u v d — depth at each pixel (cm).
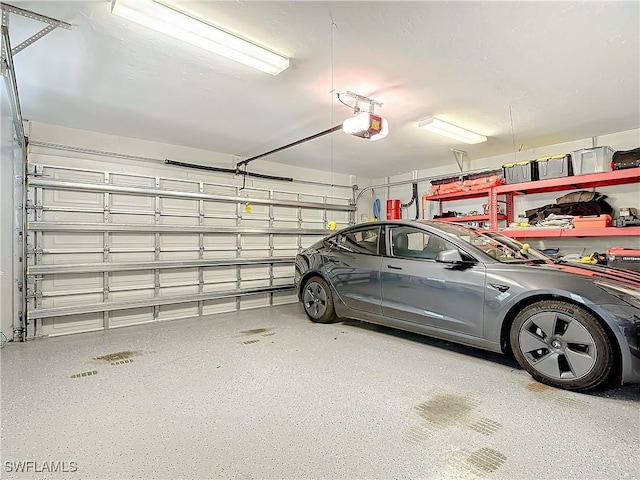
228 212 571
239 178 598
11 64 230
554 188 495
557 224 455
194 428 191
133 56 279
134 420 200
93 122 430
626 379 216
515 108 383
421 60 285
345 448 172
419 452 168
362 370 278
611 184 459
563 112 393
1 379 266
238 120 427
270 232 612
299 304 625
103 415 207
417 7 221
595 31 243
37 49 268
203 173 560
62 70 302
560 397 227
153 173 511
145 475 152
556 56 276
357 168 698
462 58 281
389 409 212
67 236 427
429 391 238
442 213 632
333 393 236
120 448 172
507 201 557
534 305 254
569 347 238
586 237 485
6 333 371
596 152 424
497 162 586
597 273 255
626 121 420
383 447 172
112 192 459
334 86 333
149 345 361
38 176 411
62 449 172
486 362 295
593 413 205
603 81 318
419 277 327
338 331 408
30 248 400
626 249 421
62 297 421
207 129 461
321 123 440
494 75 309
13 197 375
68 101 367
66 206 428
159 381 260
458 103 371
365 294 379
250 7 221
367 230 400
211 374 273
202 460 162
